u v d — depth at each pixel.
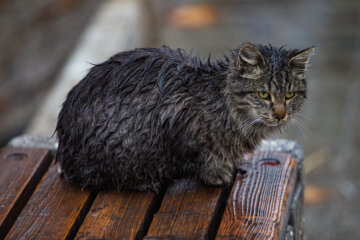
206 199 4.00
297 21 12.08
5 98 9.69
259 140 4.48
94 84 4.12
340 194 7.71
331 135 8.71
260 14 12.42
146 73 4.11
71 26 10.64
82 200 4.05
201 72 4.21
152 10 10.27
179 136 4.16
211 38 11.45
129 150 4.05
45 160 4.61
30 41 10.25
